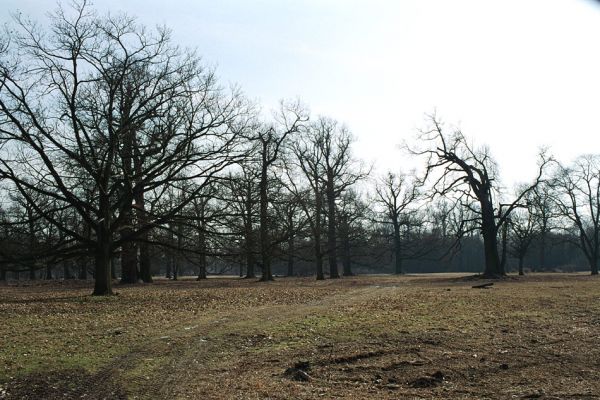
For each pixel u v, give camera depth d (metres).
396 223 76.12
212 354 11.18
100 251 27.09
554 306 19.78
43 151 25.00
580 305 20.08
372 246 73.56
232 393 8.34
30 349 11.34
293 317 16.55
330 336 13.23
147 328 14.36
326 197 58.62
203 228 28.69
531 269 88.25
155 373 9.54
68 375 9.32
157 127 27.81
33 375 9.27
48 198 28.11
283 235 34.47
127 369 9.76
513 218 62.78
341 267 102.50
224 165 28.20
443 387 8.97
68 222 30.55
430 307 19.55
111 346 11.78
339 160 58.69
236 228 29.36
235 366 10.17
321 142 58.53
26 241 28.22
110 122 26.05
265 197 31.34
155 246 32.34
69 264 67.81
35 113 25.55
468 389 8.83
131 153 27.48
